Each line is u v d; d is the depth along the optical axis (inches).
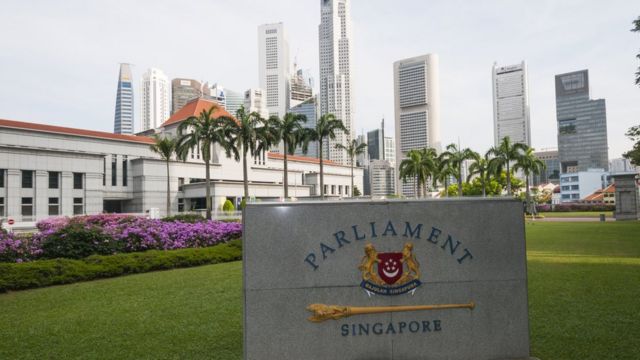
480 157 2319.1
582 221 1588.3
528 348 198.8
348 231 194.7
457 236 199.6
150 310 318.0
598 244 725.9
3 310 327.6
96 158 2098.9
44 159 1926.7
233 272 491.2
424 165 2237.9
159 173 2358.5
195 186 2373.3
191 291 384.8
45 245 522.6
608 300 315.0
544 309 294.7
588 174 4849.9
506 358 197.6
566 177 5034.5
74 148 2111.2
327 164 3457.2
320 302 191.3
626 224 1309.1
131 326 277.4
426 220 198.8
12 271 411.5
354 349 191.5
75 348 238.4
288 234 192.1
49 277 430.9
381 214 196.9
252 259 190.1
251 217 191.5
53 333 265.4
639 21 815.1
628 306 297.1
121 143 2309.3
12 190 1829.5
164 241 636.7
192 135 1572.3
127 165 2338.8
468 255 199.5
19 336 260.4
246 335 188.1
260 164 2920.8
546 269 458.9
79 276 449.4
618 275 414.6
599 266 474.9
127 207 2386.8
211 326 275.3
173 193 2410.2
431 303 196.4
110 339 252.7
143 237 613.6
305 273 191.5
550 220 1712.6
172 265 537.6
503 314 199.2
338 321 191.5
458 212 200.7
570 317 274.2
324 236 193.5
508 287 200.1
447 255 198.5
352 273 193.3
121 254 524.7
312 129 1796.3
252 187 2588.6
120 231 604.1
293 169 3203.7
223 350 232.5
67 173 1995.6
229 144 1599.4
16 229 1384.1
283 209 192.5
